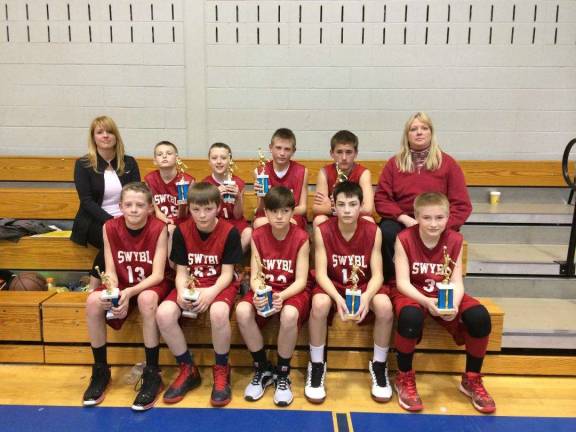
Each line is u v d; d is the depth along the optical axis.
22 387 2.28
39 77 4.02
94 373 2.23
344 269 2.33
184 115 4.08
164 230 2.35
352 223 2.28
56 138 4.10
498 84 3.99
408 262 2.28
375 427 1.99
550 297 2.94
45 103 4.06
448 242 2.25
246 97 4.04
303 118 4.06
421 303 2.17
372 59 3.98
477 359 2.16
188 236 2.30
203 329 2.42
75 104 4.06
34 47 3.98
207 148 4.10
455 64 3.97
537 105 4.01
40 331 2.46
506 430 1.99
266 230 2.32
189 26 3.95
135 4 3.94
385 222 2.65
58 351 2.48
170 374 2.42
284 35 3.96
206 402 2.17
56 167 3.83
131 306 2.36
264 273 2.32
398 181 2.74
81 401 2.17
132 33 3.97
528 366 2.42
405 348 2.13
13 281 2.72
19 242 2.89
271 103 4.05
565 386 2.34
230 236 2.30
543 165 3.77
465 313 2.14
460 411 2.12
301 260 2.29
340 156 2.75
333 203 2.40
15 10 3.94
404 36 3.95
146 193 2.29
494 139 4.06
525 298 2.94
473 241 3.35
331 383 2.35
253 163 3.80
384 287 2.41
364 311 2.16
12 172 3.84
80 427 1.97
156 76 4.02
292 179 2.91
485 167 3.78
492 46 3.94
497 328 2.39
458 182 2.68
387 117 4.05
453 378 2.40
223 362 2.21
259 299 2.10
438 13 3.91
